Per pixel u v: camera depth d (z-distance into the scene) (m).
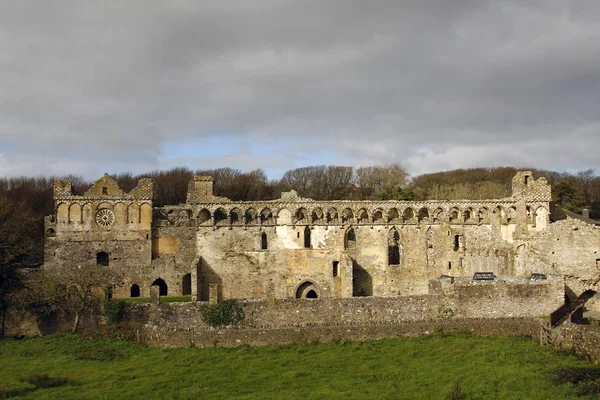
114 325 73.81
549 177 189.25
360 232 100.62
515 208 100.69
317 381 57.75
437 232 102.00
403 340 72.38
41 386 56.47
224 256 98.44
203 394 54.09
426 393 52.31
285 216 99.75
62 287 76.12
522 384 53.28
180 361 64.94
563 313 78.56
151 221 97.69
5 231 82.94
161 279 97.25
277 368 62.44
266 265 98.88
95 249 96.38
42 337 73.00
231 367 62.84
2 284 74.00
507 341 71.44
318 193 172.25
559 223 93.06
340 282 98.69
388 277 100.44
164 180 160.12
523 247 98.19
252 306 74.38
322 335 72.19
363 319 75.62
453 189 169.75
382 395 52.12
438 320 75.88
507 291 79.00
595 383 50.88
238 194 157.75
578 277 91.19
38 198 146.12
